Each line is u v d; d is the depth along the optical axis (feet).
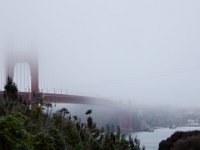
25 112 119.03
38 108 120.26
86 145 113.50
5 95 134.51
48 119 119.65
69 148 107.04
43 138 90.17
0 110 108.99
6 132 77.36
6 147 76.54
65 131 117.91
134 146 131.54
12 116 91.40
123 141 127.95
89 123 129.80
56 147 97.09
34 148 85.97
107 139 121.60
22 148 78.18
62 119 126.72
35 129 101.86
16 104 124.67
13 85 140.77
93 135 124.57
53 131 102.06
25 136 82.02
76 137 116.67
